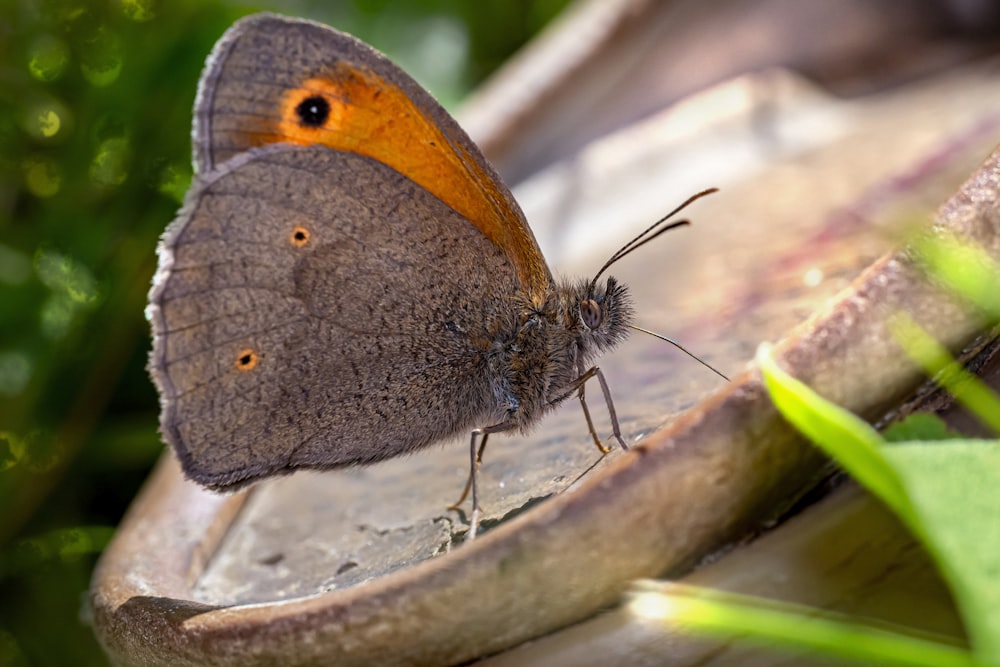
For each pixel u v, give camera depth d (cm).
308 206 20
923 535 15
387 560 19
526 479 19
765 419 17
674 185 25
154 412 25
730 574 17
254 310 20
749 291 21
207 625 17
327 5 30
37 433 24
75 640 24
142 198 25
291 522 20
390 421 20
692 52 26
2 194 25
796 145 25
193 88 25
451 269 20
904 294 17
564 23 27
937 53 26
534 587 17
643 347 21
